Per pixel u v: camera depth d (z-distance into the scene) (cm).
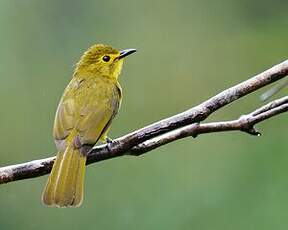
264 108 871
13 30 1578
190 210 1358
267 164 1389
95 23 1645
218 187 1373
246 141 1427
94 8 1648
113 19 1661
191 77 1650
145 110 1628
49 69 1589
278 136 1410
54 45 1606
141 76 1655
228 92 848
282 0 1669
